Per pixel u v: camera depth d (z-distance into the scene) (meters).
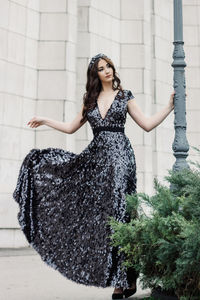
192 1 12.62
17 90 9.16
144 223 3.16
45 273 5.51
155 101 11.02
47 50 9.62
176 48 4.11
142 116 3.93
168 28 11.78
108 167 3.72
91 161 3.82
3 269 5.75
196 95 12.19
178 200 3.27
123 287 3.46
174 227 3.07
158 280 3.24
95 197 3.71
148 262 3.29
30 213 3.88
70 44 9.72
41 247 3.77
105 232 3.55
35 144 9.30
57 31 9.68
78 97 9.86
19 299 3.77
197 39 12.48
